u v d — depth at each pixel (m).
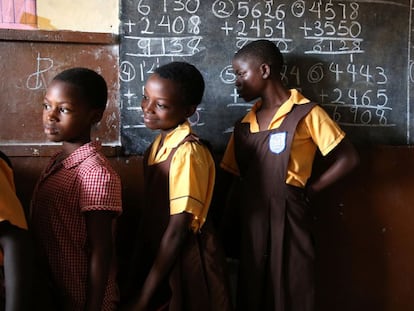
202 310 1.42
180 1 1.79
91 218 1.23
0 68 1.71
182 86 1.43
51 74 1.74
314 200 1.93
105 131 1.79
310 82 1.89
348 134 1.93
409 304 2.02
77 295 1.26
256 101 1.87
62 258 1.25
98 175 1.24
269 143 1.59
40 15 1.74
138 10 1.77
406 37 1.95
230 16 1.83
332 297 1.96
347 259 1.96
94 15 1.77
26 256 1.03
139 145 1.81
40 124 1.74
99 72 1.77
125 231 1.80
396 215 1.98
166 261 1.35
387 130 1.97
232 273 1.83
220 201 1.85
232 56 1.84
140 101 1.80
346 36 1.90
